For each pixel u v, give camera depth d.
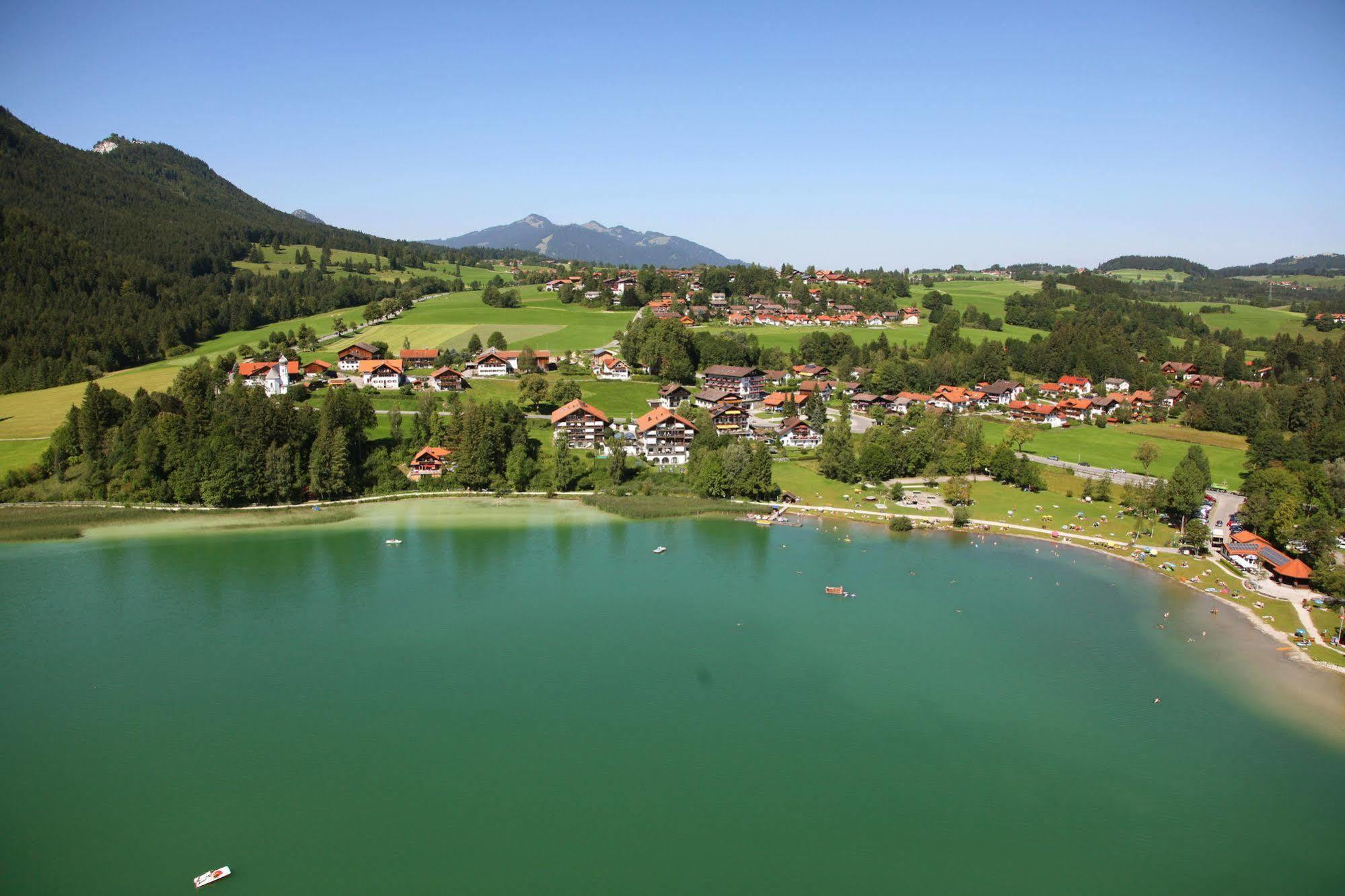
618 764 76.25
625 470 173.75
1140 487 156.88
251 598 112.12
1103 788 74.19
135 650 96.38
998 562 130.12
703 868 63.53
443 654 96.81
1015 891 61.97
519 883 61.69
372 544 134.38
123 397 169.12
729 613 109.38
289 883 61.44
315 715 83.44
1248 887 62.88
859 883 62.38
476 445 165.88
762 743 80.06
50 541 132.25
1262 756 79.00
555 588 117.50
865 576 123.50
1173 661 97.38
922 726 83.31
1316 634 104.69
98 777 73.25
